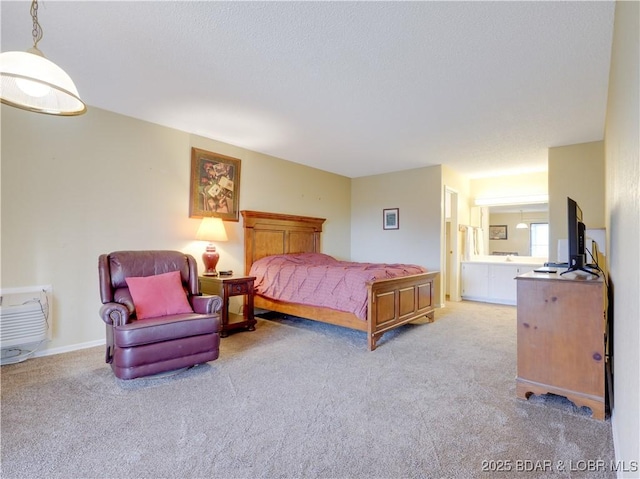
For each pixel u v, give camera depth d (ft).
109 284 9.01
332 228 19.89
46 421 6.10
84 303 10.35
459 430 5.92
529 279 7.07
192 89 9.32
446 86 8.96
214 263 12.84
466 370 8.75
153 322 7.99
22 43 7.19
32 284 9.42
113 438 5.60
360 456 5.18
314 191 18.70
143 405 6.74
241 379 8.09
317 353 10.07
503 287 18.63
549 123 11.59
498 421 6.23
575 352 6.59
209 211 13.57
